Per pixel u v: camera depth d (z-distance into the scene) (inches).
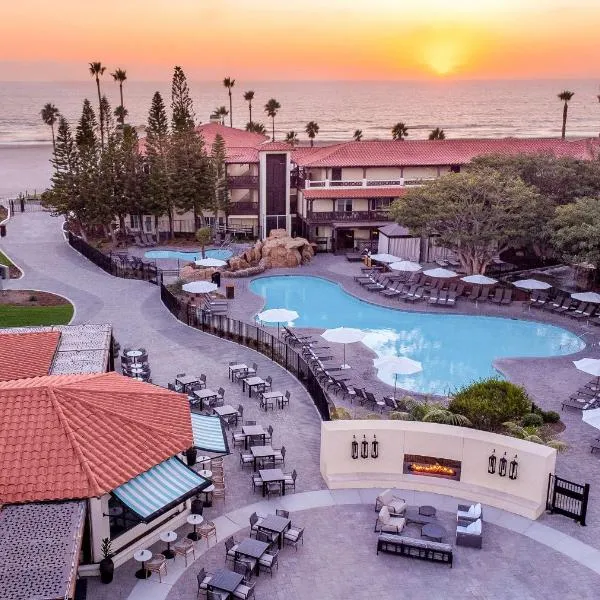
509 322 1841.8
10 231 2881.4
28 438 809.5
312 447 1083.3
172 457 850.1
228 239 2719.0
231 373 1347.2
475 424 1033.5
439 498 943.0
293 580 765.3
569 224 1926.7
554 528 875.4
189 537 840.3
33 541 651.5
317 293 2113.7
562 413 1248.8
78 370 1093.1
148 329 1652.3
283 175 2783.0
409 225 2193.7
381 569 788.0
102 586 753.0
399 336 1726.1
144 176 2657.5
